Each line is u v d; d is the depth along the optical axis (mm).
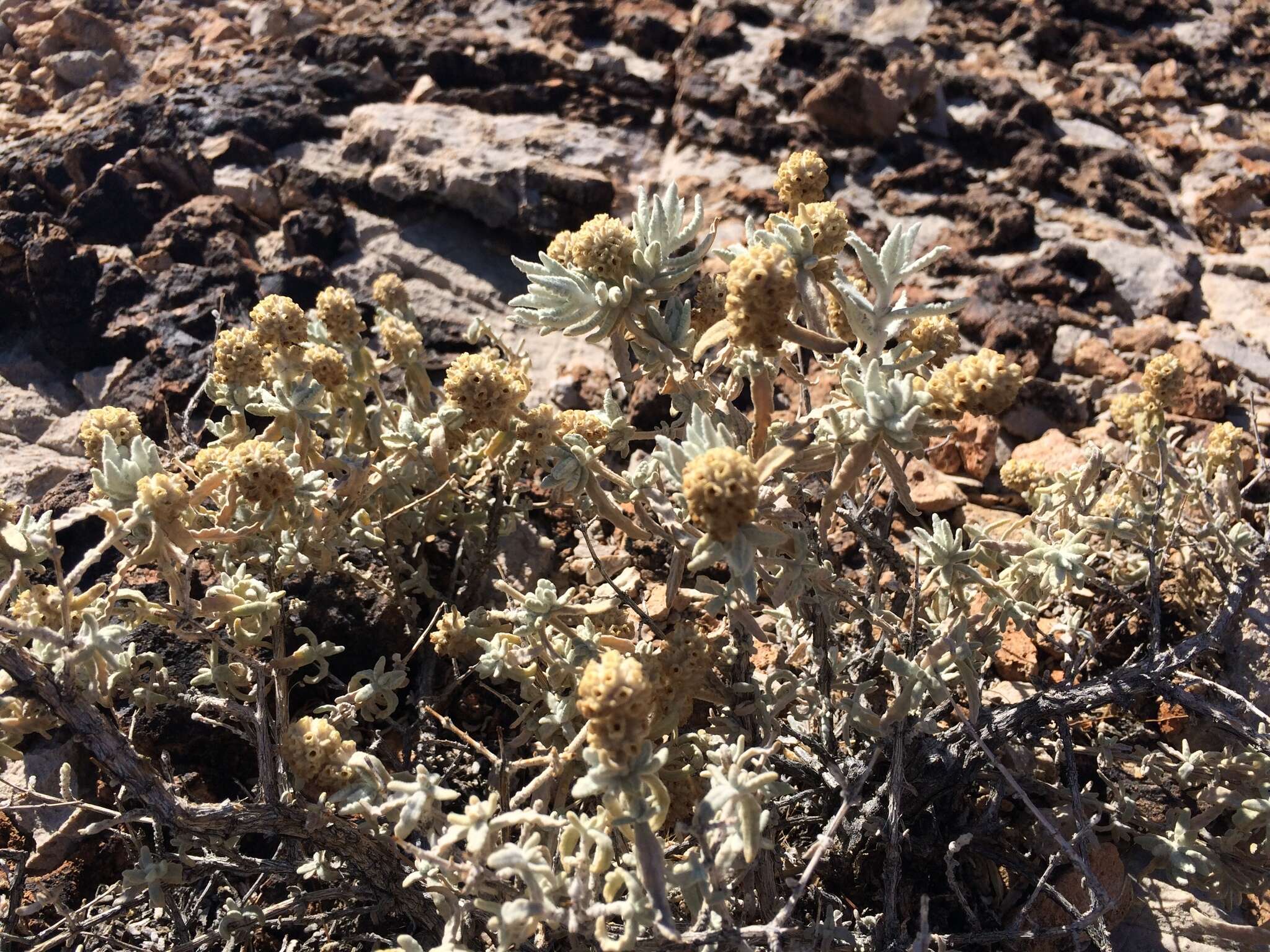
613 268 180
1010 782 179
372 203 387
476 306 358
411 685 242
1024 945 193
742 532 148
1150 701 242
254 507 200
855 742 203
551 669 189
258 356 218
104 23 488
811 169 213
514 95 444
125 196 362
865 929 179
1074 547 202
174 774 220
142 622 227
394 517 237
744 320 163
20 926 190
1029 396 340
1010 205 414
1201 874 204
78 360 324
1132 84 548
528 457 211
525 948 164
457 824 148
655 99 468
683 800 179
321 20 508
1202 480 245
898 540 290
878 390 166
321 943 194
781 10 560
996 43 565
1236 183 448
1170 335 371
